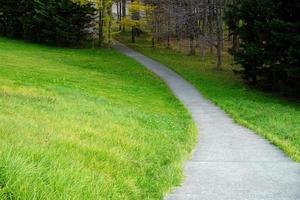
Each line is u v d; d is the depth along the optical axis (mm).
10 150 6551
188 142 14398
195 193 8305
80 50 54906
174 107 24969
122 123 15508
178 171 9641
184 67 45125
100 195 6723
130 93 28297
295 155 12125
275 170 10375
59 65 39906
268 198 7984
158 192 8039
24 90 21688
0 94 18594
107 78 35031
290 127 18812
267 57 31688
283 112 23656
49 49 53500
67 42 57750
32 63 38375
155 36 62062
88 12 58000
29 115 13492
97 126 13641
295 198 7988
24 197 5645
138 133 13742
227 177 9617
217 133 17062
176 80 37500
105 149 9797
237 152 13086
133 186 7883
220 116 22141
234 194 8250
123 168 8891
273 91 33281
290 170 10383
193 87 33969
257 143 14797
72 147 9195
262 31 31344
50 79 29219
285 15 30766
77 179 6766
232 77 39500
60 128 11688
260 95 30875
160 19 61438
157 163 10336
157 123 17609
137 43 66375
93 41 59719
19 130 9742
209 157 12250
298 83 30250
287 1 30125
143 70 42406
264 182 9164
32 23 58125
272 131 17766
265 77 33875
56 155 7703
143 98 26844
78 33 57719
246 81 37156
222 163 11305
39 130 10477
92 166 8297
